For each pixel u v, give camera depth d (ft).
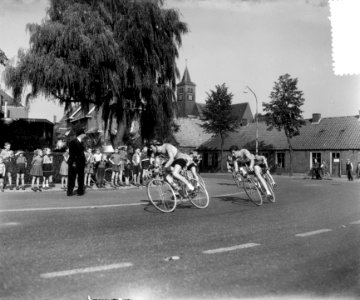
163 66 74.28
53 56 64.23
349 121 132.77
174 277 13.14
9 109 125.59
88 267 14.10
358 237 19.99
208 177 102.99
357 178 109.09
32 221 23.81
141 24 68.74
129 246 17.52
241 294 11.76
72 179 40.91
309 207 32.83
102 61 64.49
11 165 51.72
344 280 13.11
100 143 78.48
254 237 19.85
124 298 11.29
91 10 67.77
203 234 20.49
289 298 11.57
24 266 14.15
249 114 273.95
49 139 110.11
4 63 67.97
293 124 116.37
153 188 29.55
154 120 77.82
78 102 76.07
